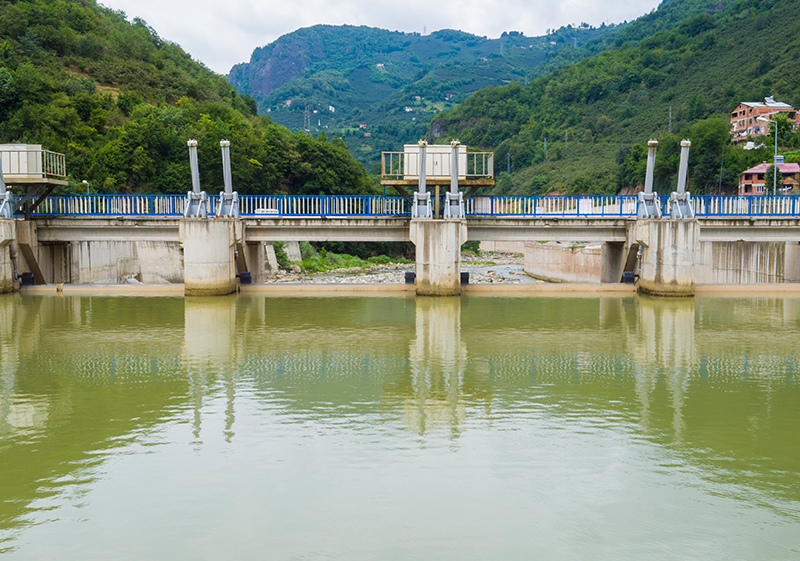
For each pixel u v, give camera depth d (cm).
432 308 3822
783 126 10900
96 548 1063
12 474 1342
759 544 1084
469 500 1224
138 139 7844
